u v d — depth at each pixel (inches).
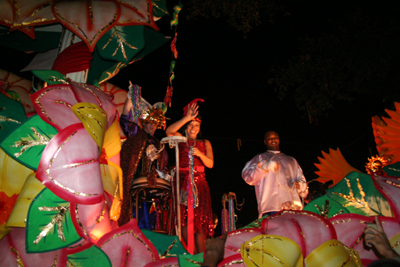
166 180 171.2
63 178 115.9
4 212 121.0
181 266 119.6
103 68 194.9
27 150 117.8
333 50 378.9
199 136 216.2
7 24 142.8
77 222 116.3
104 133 128.0
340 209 140.2
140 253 121.6
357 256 128.9
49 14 145.4
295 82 414.0
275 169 200.4
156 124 183.9
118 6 152.3
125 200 157.1
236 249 125.6
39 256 113.8
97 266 117.2
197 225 181.6
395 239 132.9
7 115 125.9
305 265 126.8
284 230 129.4
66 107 124.3
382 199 141.9
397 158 169.3
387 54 358.6
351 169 186.2
